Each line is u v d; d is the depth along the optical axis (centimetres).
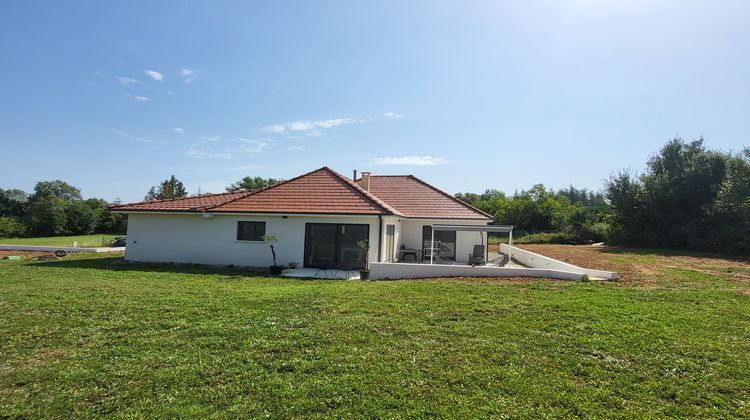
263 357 601
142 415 445
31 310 868
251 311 857
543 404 470
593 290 1075
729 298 977
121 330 733
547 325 753
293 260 1800
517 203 4466
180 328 742
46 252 2725
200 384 517
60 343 665
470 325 755
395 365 571
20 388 511
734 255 2411
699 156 3177
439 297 988
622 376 541
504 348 636
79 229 5903
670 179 3238
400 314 833
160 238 1950
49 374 545
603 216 3822
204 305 911
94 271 1588
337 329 730
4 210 6038
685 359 595
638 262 1942
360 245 1630
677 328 732
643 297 985
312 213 1755
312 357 601
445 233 2317
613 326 741
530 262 2139
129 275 1482
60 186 7838
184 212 1883
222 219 1884
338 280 1437
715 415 450
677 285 1192
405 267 1441
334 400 475
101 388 508
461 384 517
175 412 449
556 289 1088
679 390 503
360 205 1809
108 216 6266
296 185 2041
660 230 3180
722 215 2791
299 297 996
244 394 491
